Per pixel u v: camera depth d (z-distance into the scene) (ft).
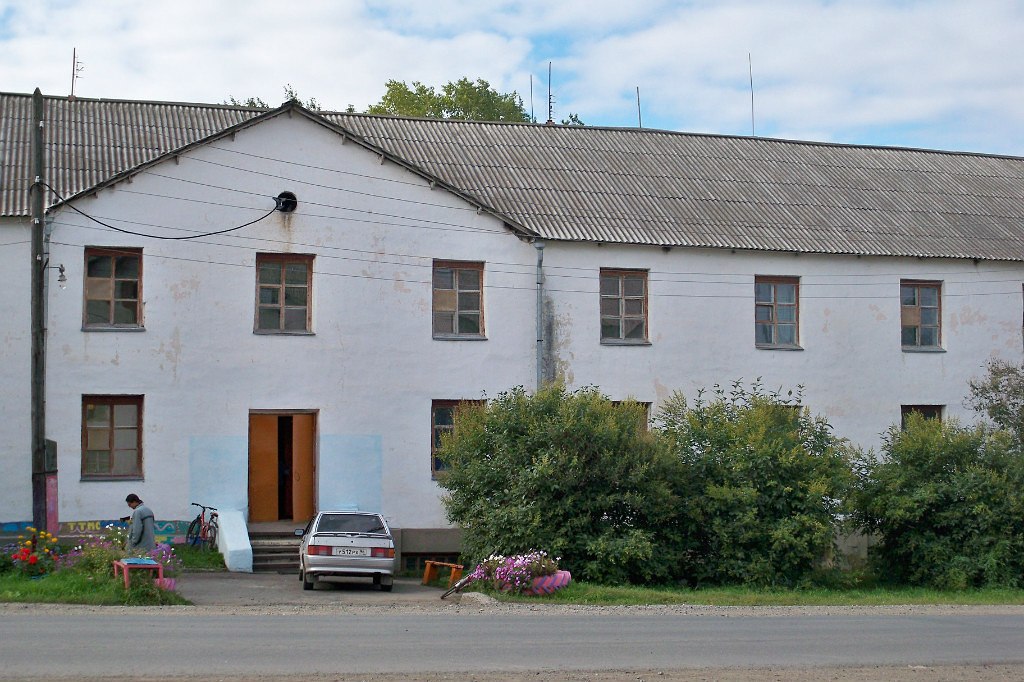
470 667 42.60
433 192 94.94
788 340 105.81
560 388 82.33
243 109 104.73
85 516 84.74
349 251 92.53
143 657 41.91
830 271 106.42
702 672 43.47
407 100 189.57
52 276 84.79
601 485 77.92
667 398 100.07
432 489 93.35
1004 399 103.50
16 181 86.69
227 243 89.40
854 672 44.70
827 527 79.92
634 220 102.27
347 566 73.31
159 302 87.56
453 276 96.12
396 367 93.20
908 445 87.61
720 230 104.01
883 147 130.82
